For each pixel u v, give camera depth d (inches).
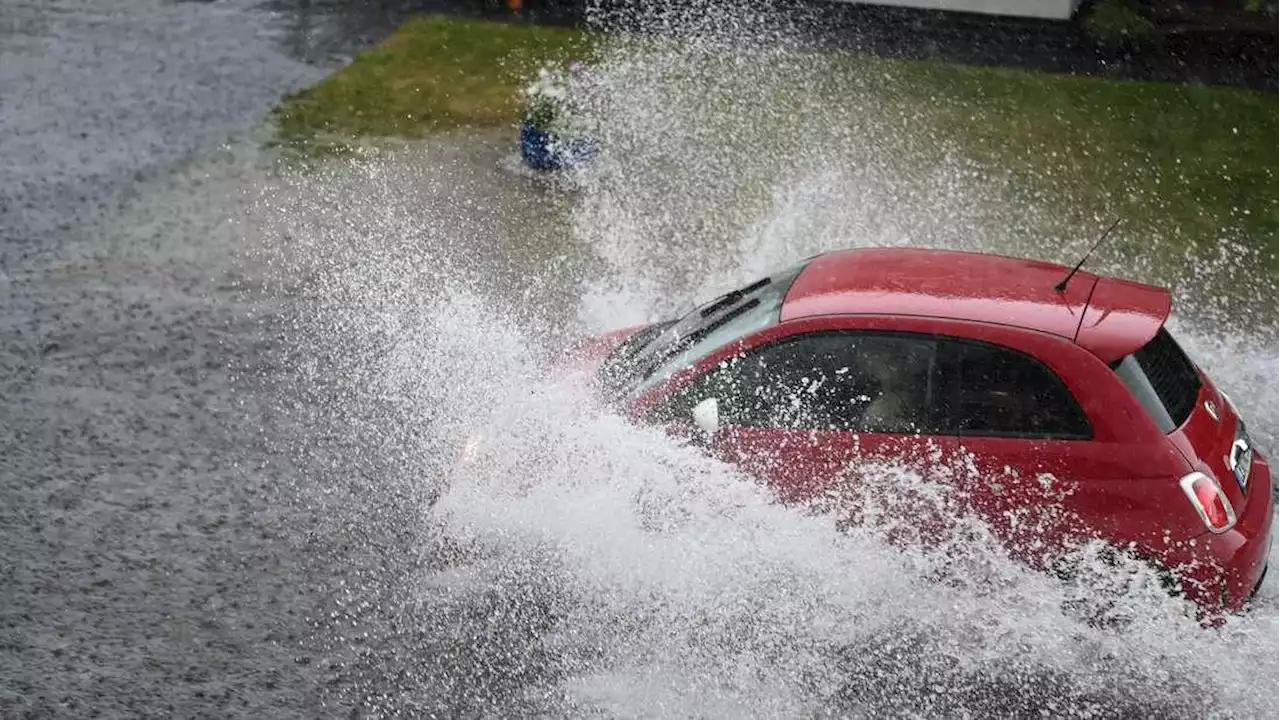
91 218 440.5
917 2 714.2
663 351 243.3
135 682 207.5
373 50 653.3
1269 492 217.3
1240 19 689.6
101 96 580.1
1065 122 561.6
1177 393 212.1
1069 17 700.7
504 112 567.2
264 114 561.0
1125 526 201.8
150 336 348.5
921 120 557.9
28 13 707.4
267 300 376.8
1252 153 530.0
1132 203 472.4
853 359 217.6
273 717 199.8
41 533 252.2
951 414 210.8
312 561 245.1
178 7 726.5
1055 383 206.8
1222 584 198.5
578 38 671.1
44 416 301.4
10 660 211.9
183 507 263.6
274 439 293.7
